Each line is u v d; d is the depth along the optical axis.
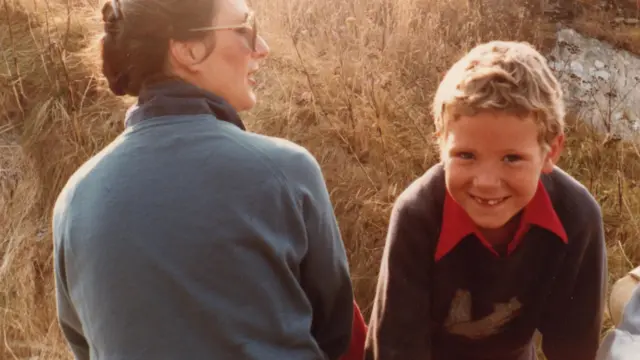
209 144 1.19
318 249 1.29
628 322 1.20
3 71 3.29
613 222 2.95
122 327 1.13
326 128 3.19
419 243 1.52
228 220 1.14
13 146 3.13
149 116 1.23
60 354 2.68
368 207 2.89
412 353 1.58
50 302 2.81
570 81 3.83
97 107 3.25
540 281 1.58
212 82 1.30
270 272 1.18
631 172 3.29
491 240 1.53
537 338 2.52
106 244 1.13
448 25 3.84
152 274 1.12
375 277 2.76
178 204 1.14
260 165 1.19
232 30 1.28
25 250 2.89
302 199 1.24
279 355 1.18
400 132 3.23
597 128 3.58
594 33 4.20
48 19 3.55
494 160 1.30
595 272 1.59
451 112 1.30
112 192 1.16
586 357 1.69
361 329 1.80
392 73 3.43
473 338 1.71
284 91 3.32
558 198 1.52
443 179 1.52
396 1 3.87
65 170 3.05
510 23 4.07
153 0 1.21
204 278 1.13
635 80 3.90
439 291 1.59
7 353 2.67
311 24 3.82
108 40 1.27
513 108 1.24
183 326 1.13
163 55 1.25
